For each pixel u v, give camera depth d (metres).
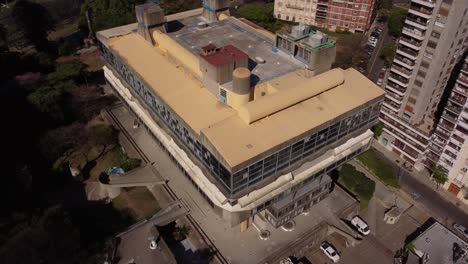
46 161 91.25
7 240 64.94
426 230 76.69
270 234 72.62
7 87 100.25
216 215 75.31
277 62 77.44
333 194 81.62
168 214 75.50
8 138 91.75
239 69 63.69
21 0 127.00
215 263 68.12
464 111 77.88
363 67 130.88
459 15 77.06
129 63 81.25
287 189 66.81
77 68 111.31
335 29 157.25
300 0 156.75
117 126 97.69
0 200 77.31
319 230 73.44
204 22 94.88
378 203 85.62
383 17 167.38
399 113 94.88
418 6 81.56
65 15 166.38
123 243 71.06
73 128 93.81
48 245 63.34
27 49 134.00
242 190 60.12
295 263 72.62
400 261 73.25
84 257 67.25
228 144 57.53
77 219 79.19
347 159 76.44
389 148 99.38
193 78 73.88
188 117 65.62
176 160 78.19
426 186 89.56
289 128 61.31
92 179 89.06
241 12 145.00
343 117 66.56
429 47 82.62
